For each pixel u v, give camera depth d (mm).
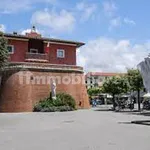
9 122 24703
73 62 52156
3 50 25969
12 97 42094
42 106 41594
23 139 14352
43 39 49250
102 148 11312
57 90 45469
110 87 48281
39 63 44656
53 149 11289
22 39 47969
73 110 43312
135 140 13406
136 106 58906
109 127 19656
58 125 21766
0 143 13078
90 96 89750
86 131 17453
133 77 41312
